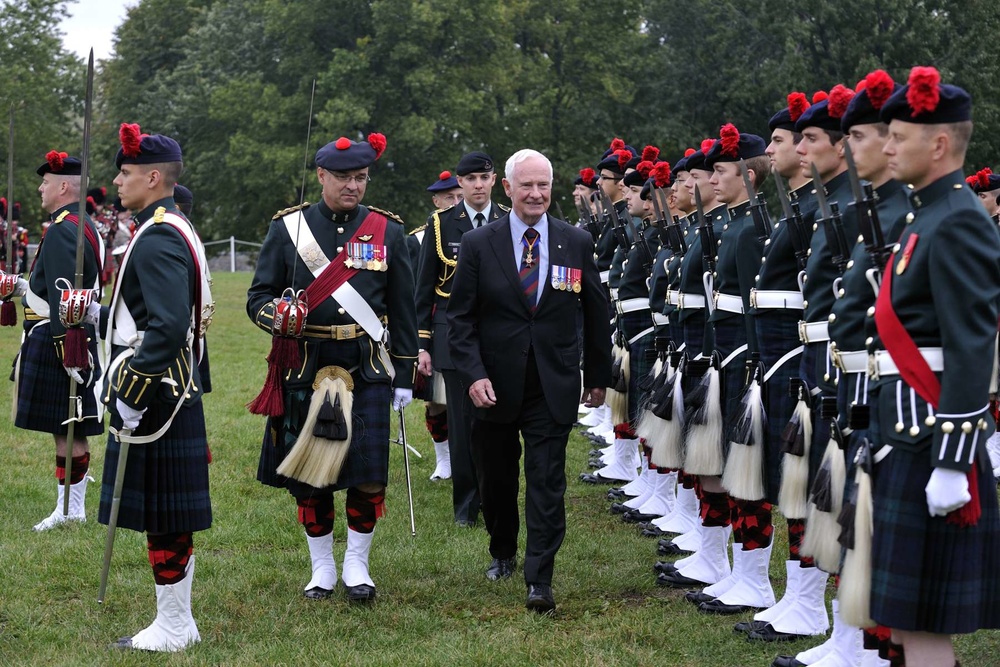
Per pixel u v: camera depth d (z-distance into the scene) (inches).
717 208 225.1
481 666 179.0
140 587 214.8
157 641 185.3
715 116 1323.8
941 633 135.9
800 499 179.2
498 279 207.5
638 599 213.6
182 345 181.6
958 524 134.8
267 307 206.7
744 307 201.0
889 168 142.3
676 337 243.6
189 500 184.1
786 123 189.8
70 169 254.7
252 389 441.1
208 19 1491.1
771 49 1250.0
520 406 207.2
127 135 183.6
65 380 257.6
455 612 205.8
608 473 308.2
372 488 211.3
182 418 184.4
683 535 242.5
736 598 203.6
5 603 207.3
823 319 172.2
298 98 1267.2
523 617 199.9
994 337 133.2
